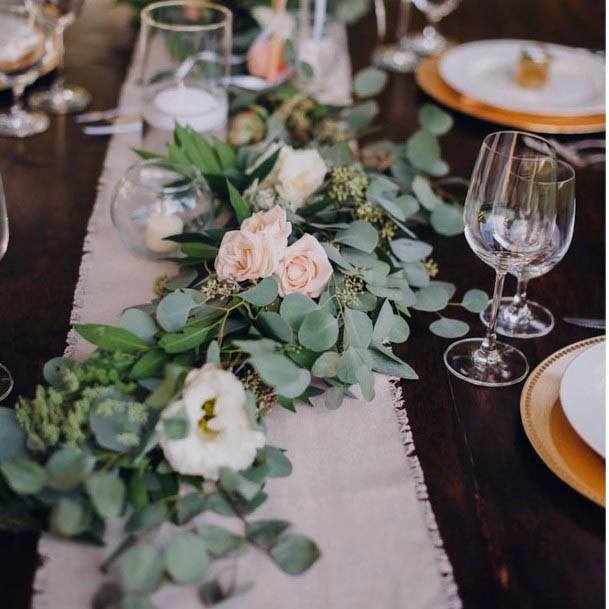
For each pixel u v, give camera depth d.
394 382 0.86
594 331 0.97
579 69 1.51
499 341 0.93
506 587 0.66
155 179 1.01
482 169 0.82
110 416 0.69
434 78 1.51
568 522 0.72
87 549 0.67
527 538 0.70
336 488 0.73
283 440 0.78
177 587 0.64
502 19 1.88
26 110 1.38
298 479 0.74
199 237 0.91
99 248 1.05
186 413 0.67
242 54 1.46
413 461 0.76
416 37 1.74
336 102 1.45
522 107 1.36
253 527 0.68
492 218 0.82
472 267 1.06
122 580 0.62
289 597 0.64
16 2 1.28
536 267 0.85
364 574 0.66
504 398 0.85
